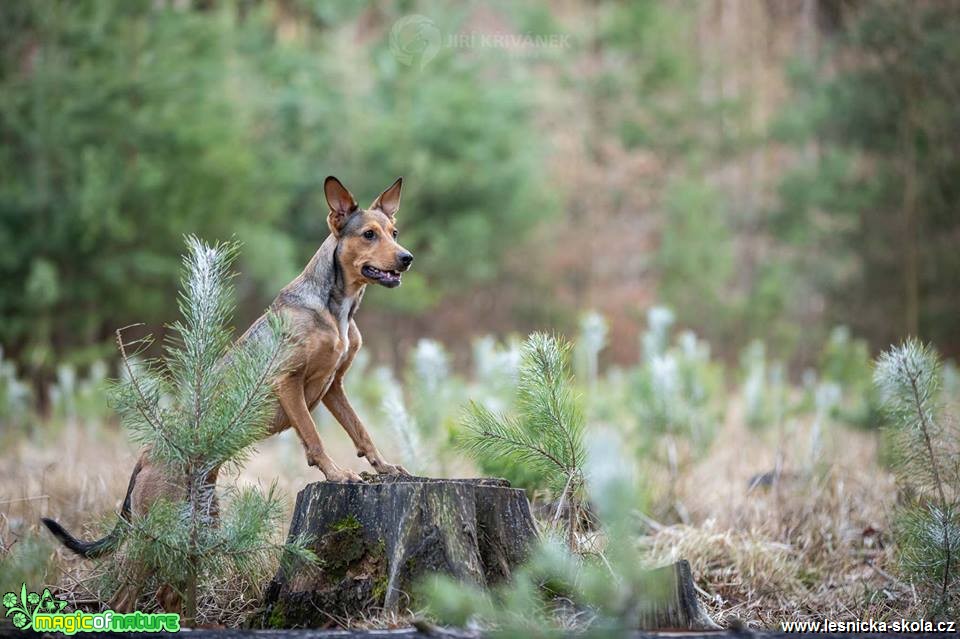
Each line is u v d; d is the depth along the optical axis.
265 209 21.39
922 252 20.05
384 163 23.70
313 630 4.86
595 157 28.52
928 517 5.56
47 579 5.46
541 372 5.46
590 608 4.75
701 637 4.63
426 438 8.43
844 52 22.80
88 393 12.33
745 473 9.17
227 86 21.42
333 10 25.41
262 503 5.16
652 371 8.90
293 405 6.07
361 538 5.32
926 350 5.93
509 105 25.30
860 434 10.45
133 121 19.19
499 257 25.72
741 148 26.92
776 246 26.61
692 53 28.92
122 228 18.22
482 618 4.71
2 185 18.38
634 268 27.75
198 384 5.16
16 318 18.08
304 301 6.40
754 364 14.75
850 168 23.38
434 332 26.11
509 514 5.46
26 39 19.20
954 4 18.52
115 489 7.87
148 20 20.14
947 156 19.11
